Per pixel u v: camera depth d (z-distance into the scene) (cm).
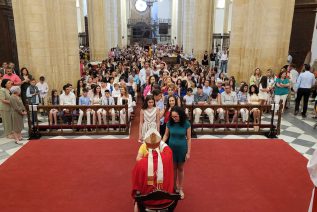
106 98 943
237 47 1318
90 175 598
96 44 2402
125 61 2134
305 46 1510
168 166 373
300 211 480
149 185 363
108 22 2920
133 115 1038
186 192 535
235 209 485
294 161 673
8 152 734
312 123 981
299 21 1509
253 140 813
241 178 590
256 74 1127
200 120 984
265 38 1148
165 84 1061
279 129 859
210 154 709
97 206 490
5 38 1420
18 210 479
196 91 1030
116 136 852
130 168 632
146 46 4175
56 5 1144
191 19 2636
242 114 934
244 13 1273
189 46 2798
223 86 1102
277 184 568
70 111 873
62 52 1201
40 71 1109
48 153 713
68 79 1263
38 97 1034
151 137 375
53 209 481
